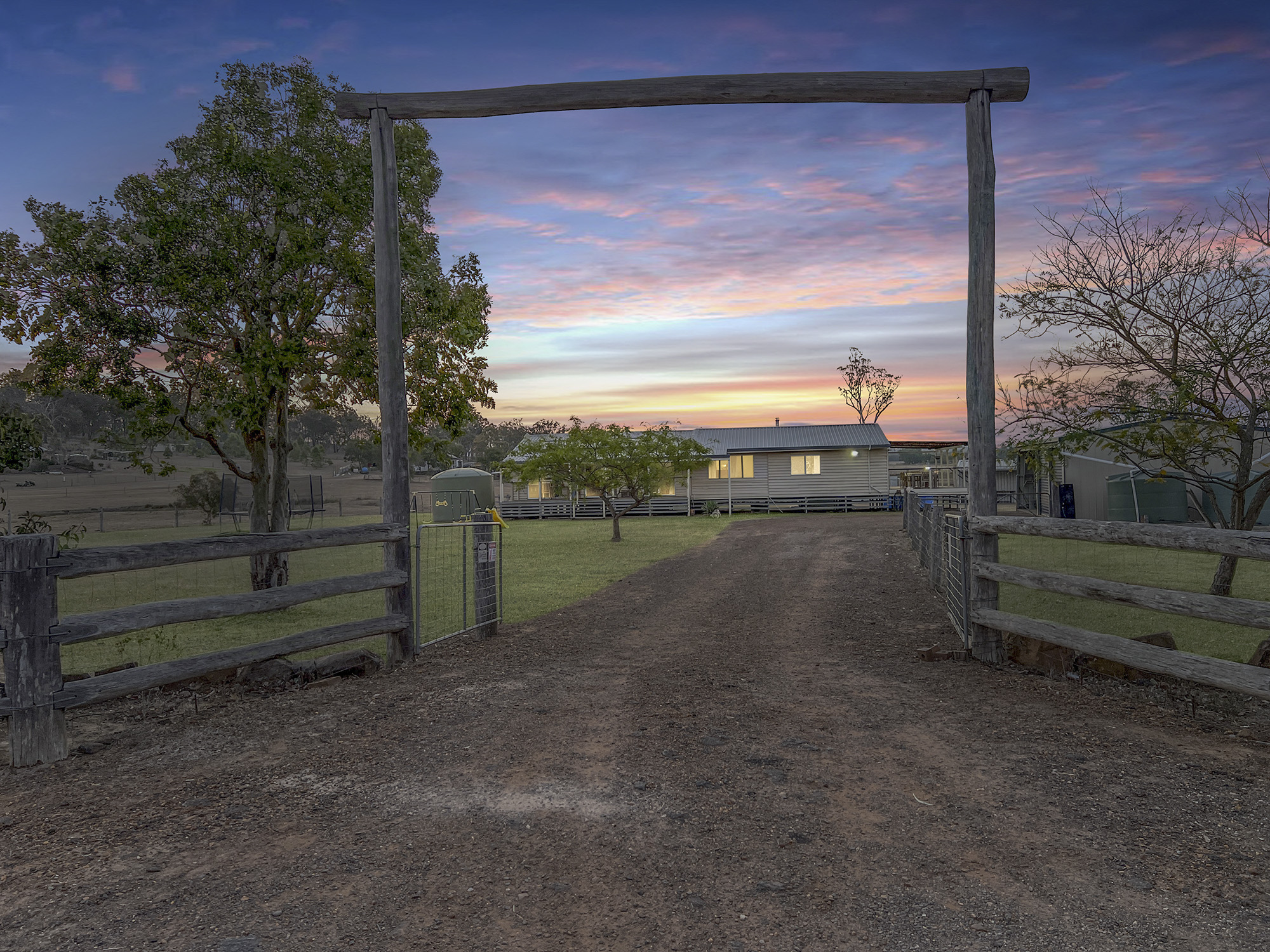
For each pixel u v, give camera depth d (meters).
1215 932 2.36
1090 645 5.36
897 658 6.69
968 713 4.80
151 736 4.57
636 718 4.81
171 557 4.72
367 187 9.92
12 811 3.45
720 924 2.47
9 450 8.07
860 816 3.28
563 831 3.18
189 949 2.35
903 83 6.43
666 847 3.02
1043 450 9.74
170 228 9.14
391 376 6.74
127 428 10.33
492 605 8.30
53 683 4.15
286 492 11.58
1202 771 3.69
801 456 37.50
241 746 4.36
